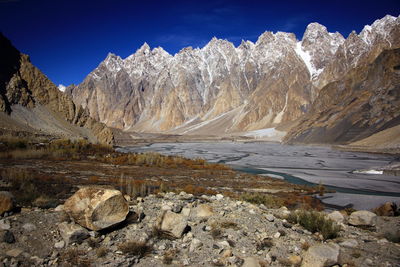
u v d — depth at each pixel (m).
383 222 11.25
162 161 40.72
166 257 7.53
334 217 11.94
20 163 28.61
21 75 76.38
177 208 10.54
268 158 67.62
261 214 11.14
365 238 9.64
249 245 8.36
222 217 10.30
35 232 8.05
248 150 98.44
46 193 14.29
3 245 7.40
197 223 9.59
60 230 8.03
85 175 25.34
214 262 7.41
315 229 10.02
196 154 78.06
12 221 8.41
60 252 7.45
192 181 28.50
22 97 69.62
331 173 43.88
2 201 8.98
